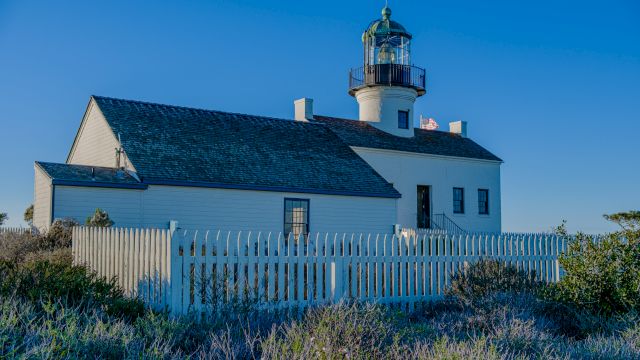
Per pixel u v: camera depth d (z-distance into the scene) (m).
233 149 23.17
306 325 6.86
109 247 11.70
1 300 6.50
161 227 19.48
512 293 9.97
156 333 6.20
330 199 23.06
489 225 34.09
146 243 10.07
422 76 34.19
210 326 6.93
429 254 11.90
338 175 24.23
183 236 9.39
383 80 32.91
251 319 7.38
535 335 7.01
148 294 9.93
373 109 33.06
